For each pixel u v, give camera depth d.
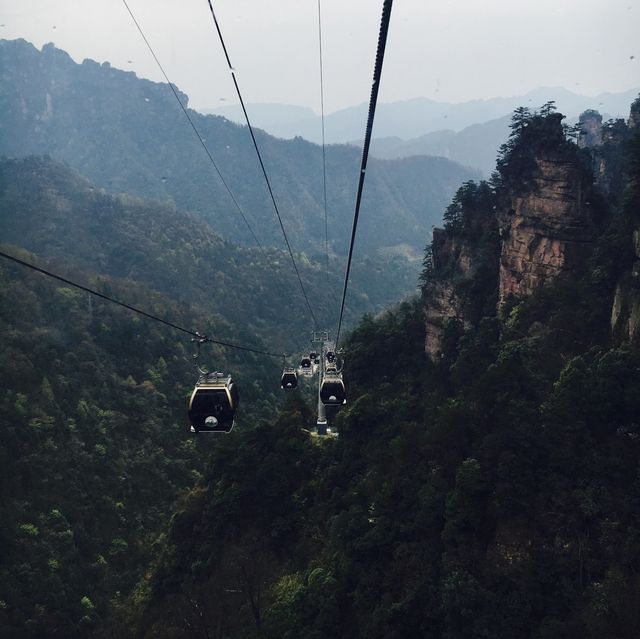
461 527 26.62
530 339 37.34
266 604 34.56
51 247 158.00
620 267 34.25
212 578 37.66
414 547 28.89
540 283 41.28
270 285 175.62
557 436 27.06
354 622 28.86
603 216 39.94
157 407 83.06
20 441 64.44
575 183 39.47
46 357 80.62
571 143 40.81
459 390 40.28
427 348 52.84
